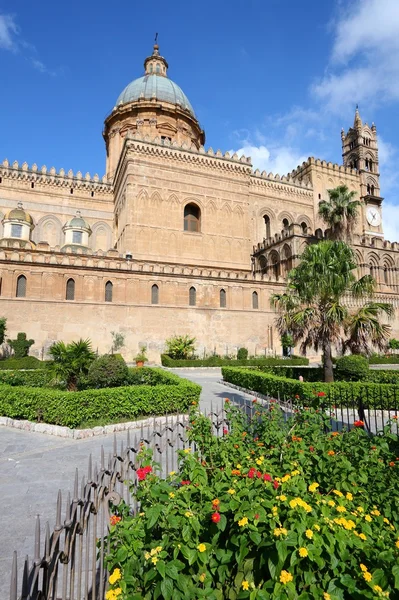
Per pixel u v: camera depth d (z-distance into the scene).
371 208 60.47
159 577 2.74
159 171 43.09
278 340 38.97
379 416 12.66
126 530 3.05
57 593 3.98
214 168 45.94
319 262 17.66
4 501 6.25
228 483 3.65
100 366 13.91
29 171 47.69
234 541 2.95
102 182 51.31
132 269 34.47
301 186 56.31
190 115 55.16
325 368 17.50
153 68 62.47
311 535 2.72
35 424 10.70
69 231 42.38
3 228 41.25
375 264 48.38
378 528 3.30
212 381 22.34
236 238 45.72
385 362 35.56
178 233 42.81
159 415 12.00
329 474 4.39
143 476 3.60
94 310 32.50
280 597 2.56
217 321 36.91
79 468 7.75
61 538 5.09
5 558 4.68
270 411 6.98
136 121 53.31
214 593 2.80
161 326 34.53
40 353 30.16
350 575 2.80
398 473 4.53
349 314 18.92
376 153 63.22
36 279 31.16
